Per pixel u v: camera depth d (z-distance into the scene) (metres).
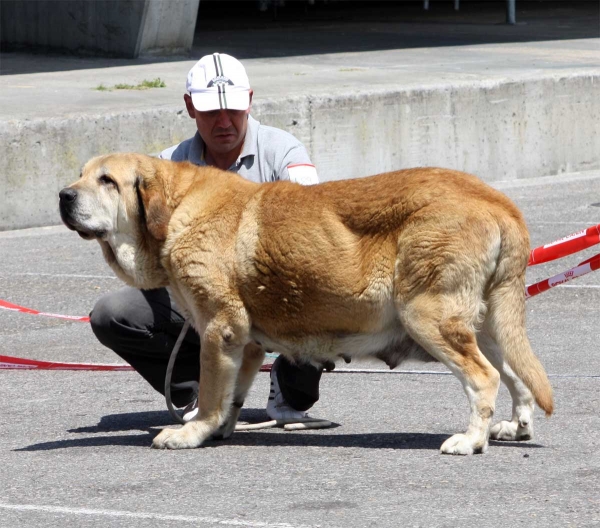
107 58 39.31
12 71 35.38
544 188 28.42
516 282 9.21
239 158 10.98
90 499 8.42
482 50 40.31
